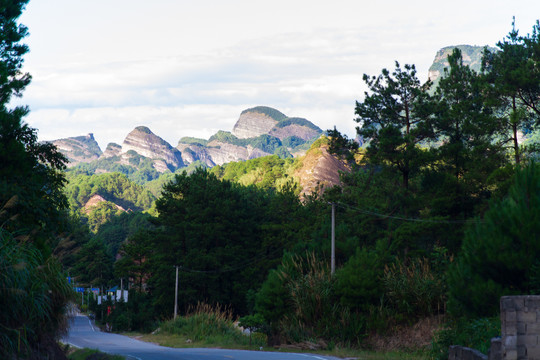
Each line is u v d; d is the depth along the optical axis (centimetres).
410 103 5272
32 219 1631
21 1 2233
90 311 10112
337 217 6084
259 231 8450
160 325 5403
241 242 8138
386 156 4956
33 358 1134
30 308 1086
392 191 5509
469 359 1508
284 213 8675
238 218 8206
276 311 3653
